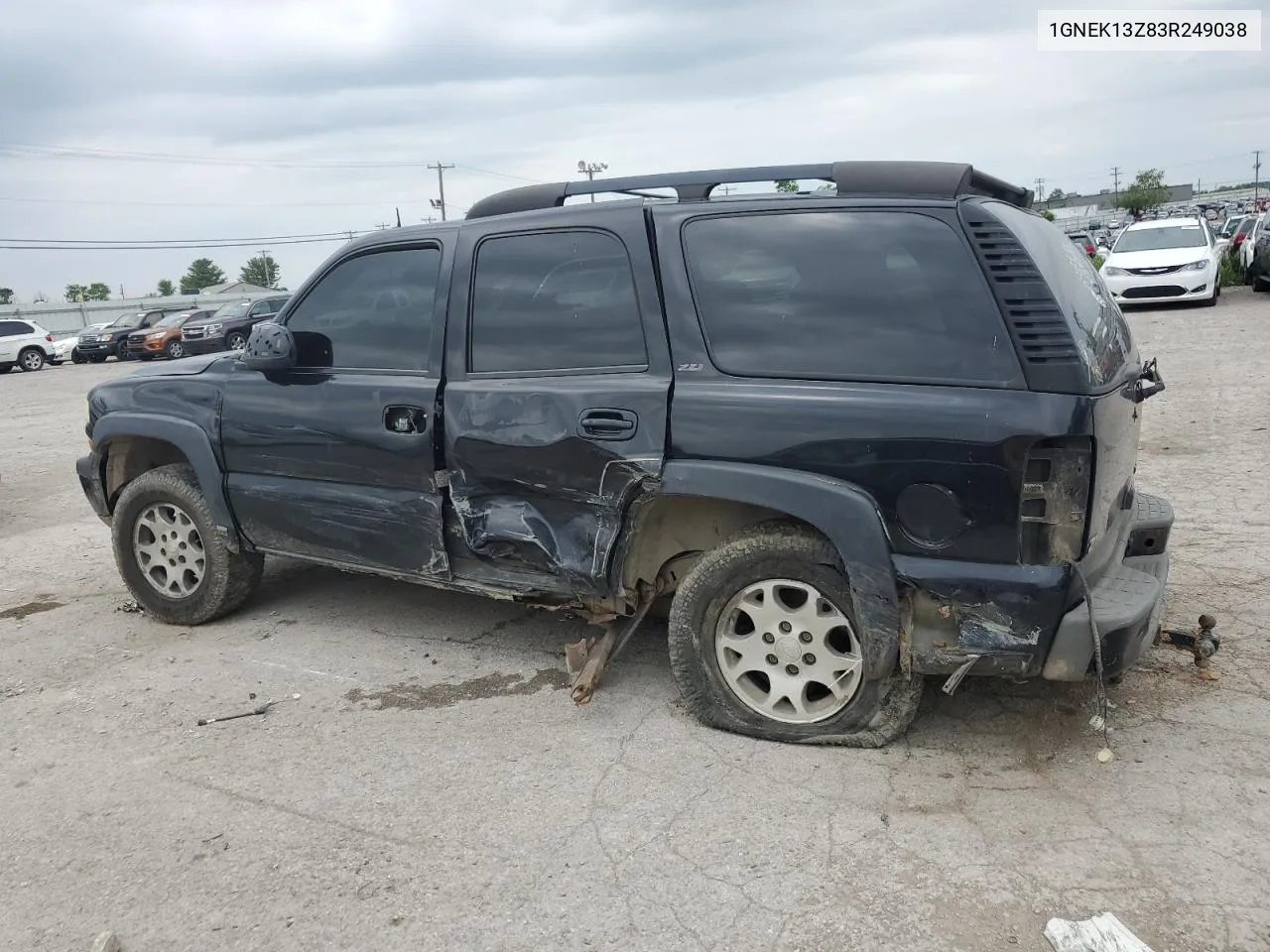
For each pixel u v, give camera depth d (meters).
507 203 4.05
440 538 4.02
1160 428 8.42
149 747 3.73
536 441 3.66
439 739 3.68
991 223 3.10
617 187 3.74
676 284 3.49
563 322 3.72
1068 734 3.48
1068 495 2.95
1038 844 2.86
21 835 3.18
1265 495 6.25
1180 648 3.85
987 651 3.07
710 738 3.58
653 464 3.43
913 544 3.10
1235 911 2.54
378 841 3.04
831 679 3.41
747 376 3.36
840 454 3.16
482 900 2.73
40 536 7.32
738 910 2.64
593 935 2.57
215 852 3.02
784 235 3.37
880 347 3.19
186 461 5.19
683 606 3.54
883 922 2.56
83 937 2.68
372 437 4.08
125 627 5.09
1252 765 3.22
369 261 4.25
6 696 4.27
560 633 4.69
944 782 3.21
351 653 4.56
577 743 3.59
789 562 3.36
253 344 4.32
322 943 2.60
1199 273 17.36
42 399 18.38
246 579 4.94
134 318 31.48
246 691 4.19
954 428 3.00
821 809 3.08
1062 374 2.93
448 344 3.95
